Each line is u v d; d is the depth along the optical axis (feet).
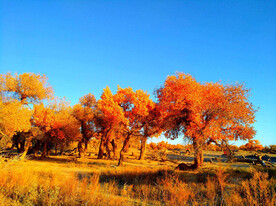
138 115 95.25
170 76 76.13
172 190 21.16
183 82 70.79
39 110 94.89
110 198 19.24
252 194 21.25
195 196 23.02
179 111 71.77
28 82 86.12
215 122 63.62
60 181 25.67
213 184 25.95
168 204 18.20
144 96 95.45
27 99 90.63
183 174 38.58
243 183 23.53
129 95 97.60
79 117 125.39
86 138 136.87
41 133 95.71
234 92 67.05
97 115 131.13
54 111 105.81
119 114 91.66
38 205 16.61
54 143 125.80
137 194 25.41
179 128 75.61
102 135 137.18
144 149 132.98
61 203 17.31
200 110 64.64
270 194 20.13
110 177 40.32
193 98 66.90
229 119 63.93
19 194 18.53
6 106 71.15
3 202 15.98
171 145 271.69
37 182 23.35
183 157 150.30
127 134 97.35
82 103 135.03
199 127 64.54
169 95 74.84
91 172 48.16
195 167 61.57
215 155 136.98
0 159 28.27
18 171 26.20
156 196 22.81
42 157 106.73
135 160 124.88
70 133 110.11
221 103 64.69
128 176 39.50
